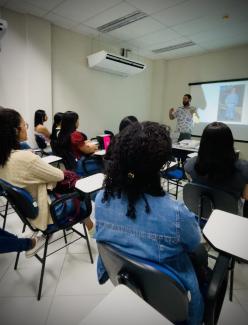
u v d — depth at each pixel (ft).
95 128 16.26
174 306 2.36
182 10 10.51
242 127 16.10
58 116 10.31
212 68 16.90
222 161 4.21
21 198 4.15
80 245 6.34
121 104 17.69
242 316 4.27
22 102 12.16
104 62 14.01
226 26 12.19
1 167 4.33
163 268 2.17
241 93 15.80
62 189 5.35
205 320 2.74
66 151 8.84
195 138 18.52
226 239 3.00
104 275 3.21
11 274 5.24
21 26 11.38
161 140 2.20
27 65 11.85
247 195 4.41
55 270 5.40
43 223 4.56
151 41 14.83
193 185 4.72
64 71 13.71
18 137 4.42
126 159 2.22
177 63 18.74
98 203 2.55
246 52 15.19
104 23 12.30
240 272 5.38
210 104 17.34
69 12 11.07
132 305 2.04
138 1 9.81
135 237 2.29
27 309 4.38
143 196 2.26
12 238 4.43
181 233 2.21
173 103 19.47
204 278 3.19
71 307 4.45
